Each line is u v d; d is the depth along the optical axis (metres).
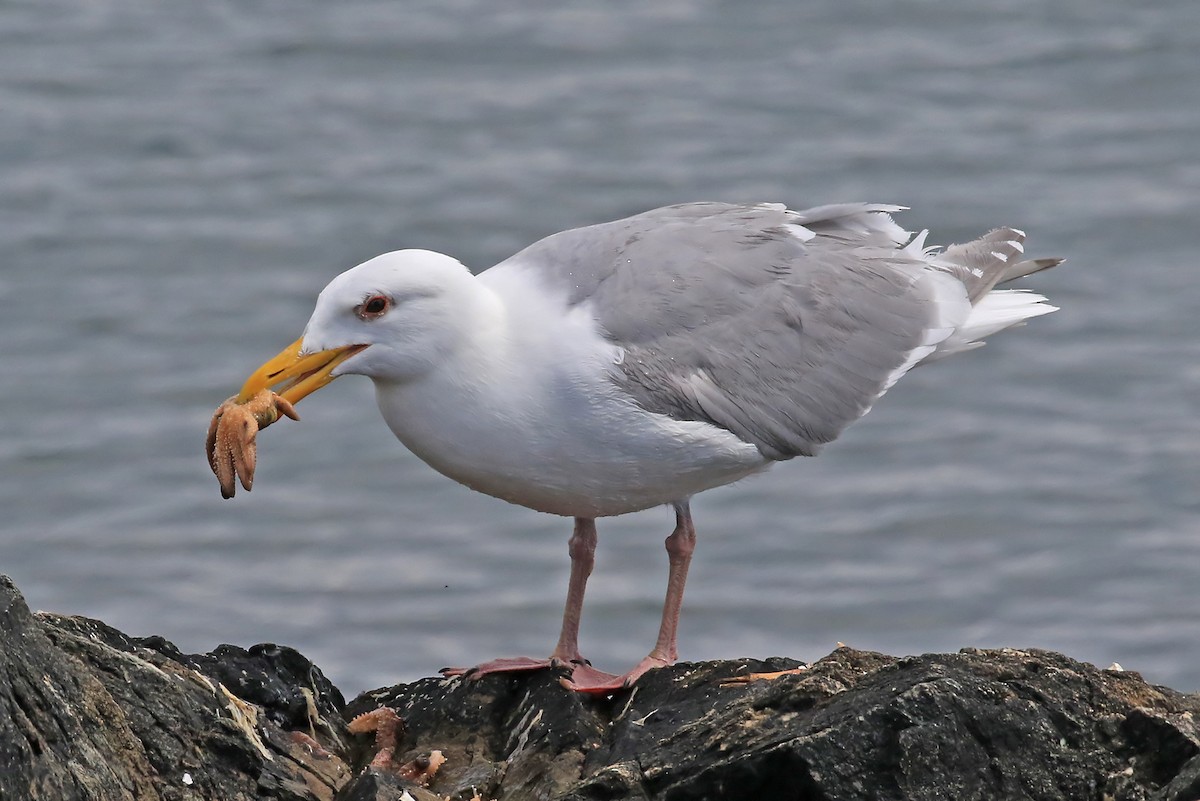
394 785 8.05
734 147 26.80
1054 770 7.55
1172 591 16.12
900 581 16.47
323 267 23.55
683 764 7.73
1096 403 19.91
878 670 8.05
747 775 7.54
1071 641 15.40
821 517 17.66
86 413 19.94
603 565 16.64
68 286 22.92
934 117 27.95
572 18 32.72
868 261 10.31
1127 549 16.89
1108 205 24.55
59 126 27.86
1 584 7.45
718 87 29.44
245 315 22.25
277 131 27.88
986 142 26.77
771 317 9.83
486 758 8.86
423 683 9.59
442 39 31.67
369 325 8.99
